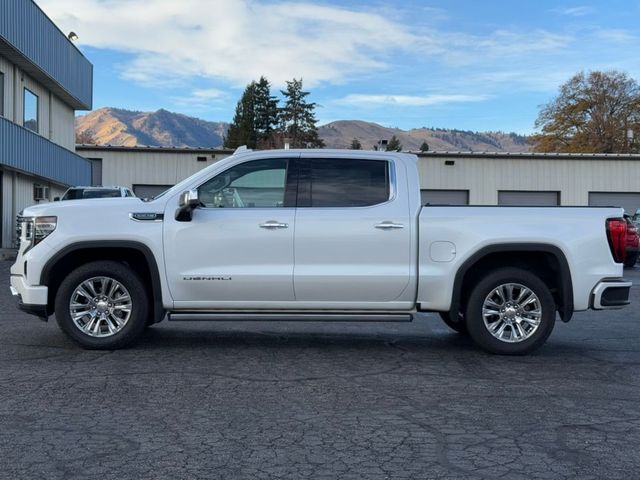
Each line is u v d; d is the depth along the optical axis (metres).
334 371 6.64
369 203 7.24
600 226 7.25
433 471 4.17
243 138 88.31
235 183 7.30
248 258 7.10
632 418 5.28
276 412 5.30
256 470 4.14
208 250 7.09
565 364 7.11
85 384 6.00
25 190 24.84
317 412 5.32
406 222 7.17
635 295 13.69
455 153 39.50
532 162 39.84
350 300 7.20
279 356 7.29
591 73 61.59
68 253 7.12
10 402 5.45
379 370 6.71
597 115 60.88
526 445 4.64
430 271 7.16
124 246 7.08
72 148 31.58
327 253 7.12
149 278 7.46
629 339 8.62
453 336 8.70
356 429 4.93
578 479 4.08
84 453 4.38
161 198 7.24
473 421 5.15
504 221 7.19
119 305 7.27
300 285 7.11
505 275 7.26
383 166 7.34
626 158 39.84
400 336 8.66
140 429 4.85
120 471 4.10
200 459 4.30
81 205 7.20
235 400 5.60
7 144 21.20
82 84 30.27
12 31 20.75
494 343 7.32
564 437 4.82
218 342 8.02
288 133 87.69
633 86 60.97
